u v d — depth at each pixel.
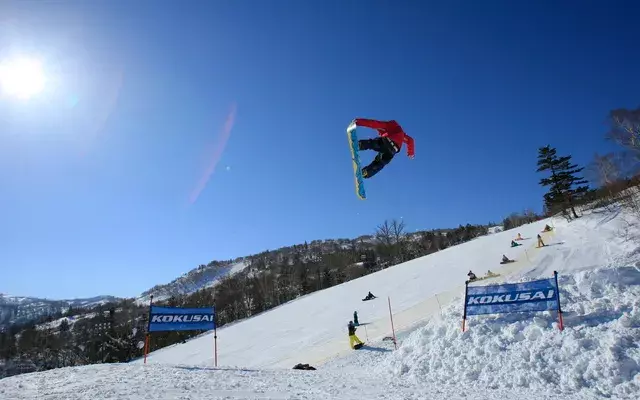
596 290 11.84
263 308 78.50
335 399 7.61
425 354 11.97
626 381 7.93
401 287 38.12
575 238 35.78
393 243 93.19
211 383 9.19
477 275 33.50
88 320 91.50
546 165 46.06
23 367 70.81
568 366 8.91
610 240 31.09
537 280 11.76
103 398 7.25
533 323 10.88
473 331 11.67
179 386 8.59
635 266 12.53
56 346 76.81
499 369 9.79
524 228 51.00
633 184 39.06
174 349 37.75
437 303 27.16
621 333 9.07
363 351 19.34
